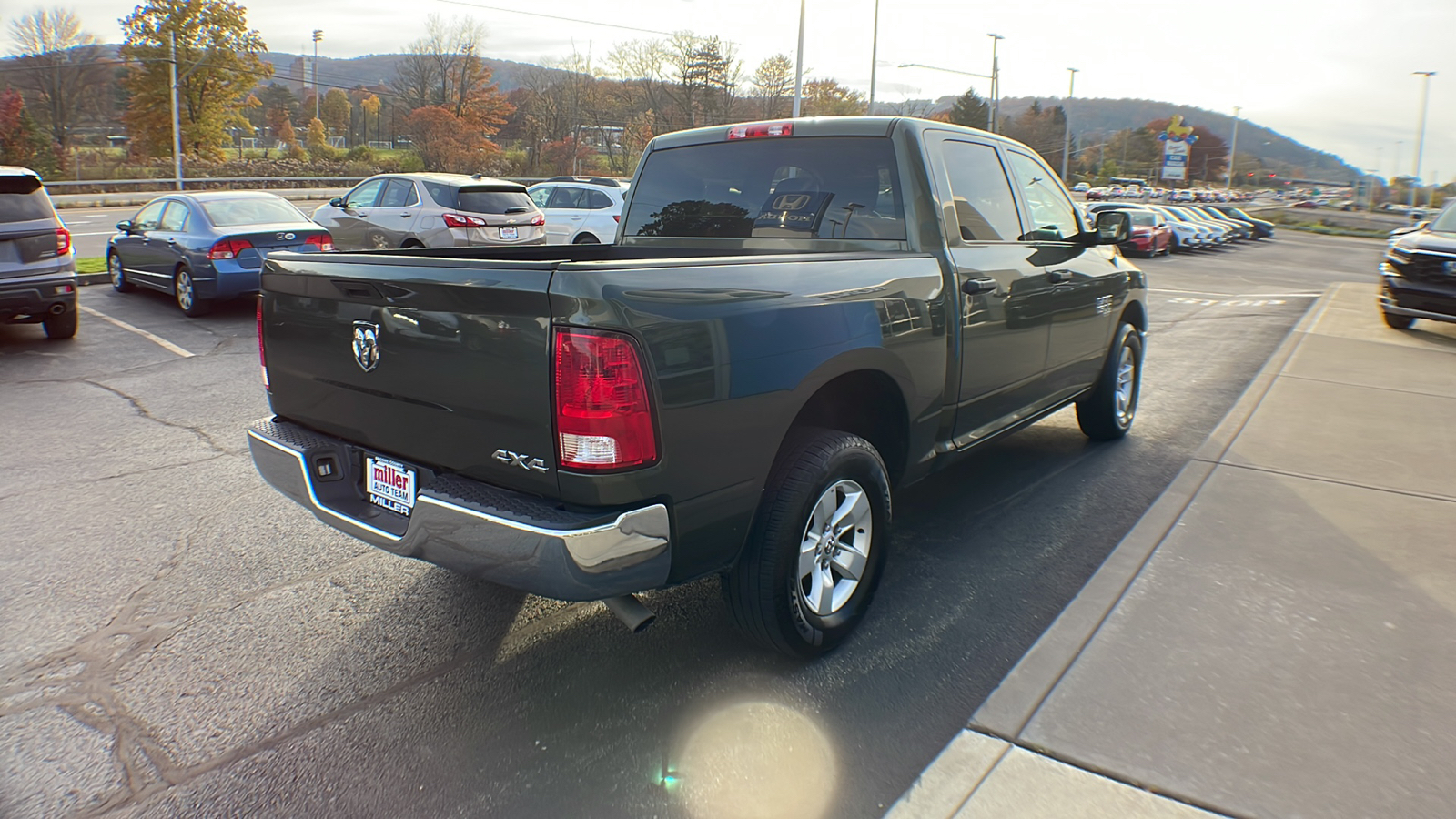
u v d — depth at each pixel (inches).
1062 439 236.8
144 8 2335.1
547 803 95.7
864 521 129.0
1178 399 283.9
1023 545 165.0
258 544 167.5
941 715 111.3
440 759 103.7
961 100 3922.2
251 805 96.0
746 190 164.9
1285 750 99.8
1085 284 193.8
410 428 111.5
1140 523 167.8
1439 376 310.0
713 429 102.7
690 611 140.6
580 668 123.6
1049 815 90.4
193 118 2415.1
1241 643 122.9
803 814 93.3
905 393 135.0
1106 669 116.6
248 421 254.8
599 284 93.4
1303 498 181.5
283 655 127.5
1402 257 417.7
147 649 129.3
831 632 124.0
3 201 339.9
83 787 99.1
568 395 93.7
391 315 109.9
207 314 437.4
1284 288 725.3
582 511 97.0
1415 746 100.3
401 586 150.0
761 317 108.3
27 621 137.4
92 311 444.1
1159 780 95.0
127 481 203.0
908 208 146.8
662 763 102.2
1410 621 129.3
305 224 449.1
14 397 279.9
